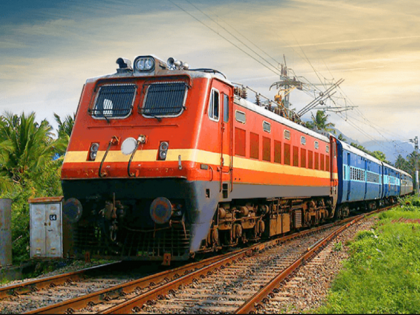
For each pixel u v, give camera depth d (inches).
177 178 353.7
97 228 391.9
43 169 799.1
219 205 423.8
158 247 373.4
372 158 1323.8
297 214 673.6
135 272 393.4
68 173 377.4
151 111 381.4
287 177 594.6
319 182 753.0
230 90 431.2
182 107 375.9
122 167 362.9
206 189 374.0
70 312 261.4
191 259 440.8
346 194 960.9
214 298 296.5
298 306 278.8
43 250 449.4
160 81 392.8
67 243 446.3
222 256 453.7
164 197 356.8
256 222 532.4
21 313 262.7
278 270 396.2
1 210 453.7
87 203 386.0
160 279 347.3
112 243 382.3
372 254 433.1
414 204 1354.6
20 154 928.3
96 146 381.1
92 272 382.0
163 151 363.3
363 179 1144.8
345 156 945.5
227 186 417.7
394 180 1750.7
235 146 439.5
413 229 631.2
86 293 315.3
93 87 407.2
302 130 669.3
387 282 327.9
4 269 432.5
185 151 359.3
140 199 376.8
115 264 422.3
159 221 353.1
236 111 444.8
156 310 266.8
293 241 619.8
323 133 839.1
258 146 499.8
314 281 349.7
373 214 1157.1
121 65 414.6
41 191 668.1
